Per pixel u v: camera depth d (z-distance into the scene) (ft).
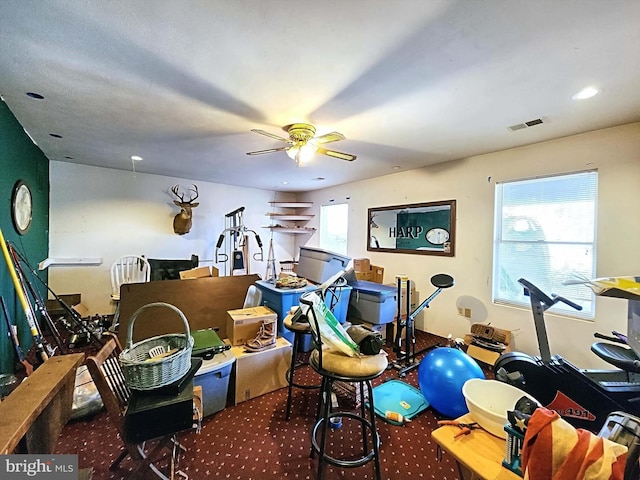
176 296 10.71
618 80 5.95
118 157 12.86
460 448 3.88
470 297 11.98
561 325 9.45
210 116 8.02
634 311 5.12
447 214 12.80
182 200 16.84
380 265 16.03
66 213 14.29
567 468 2.60
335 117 7.95
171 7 4.10
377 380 9.15
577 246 9.27
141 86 6.44
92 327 11.56
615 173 8.38
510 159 10.74
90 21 4.42
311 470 5.58
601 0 3.90
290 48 5.03
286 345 8.65
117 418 4.67
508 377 6.67
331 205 19.81
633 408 5.79
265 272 21.38
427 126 8.55
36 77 6.12
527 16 4.21
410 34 4.63
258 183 18.95
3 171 7.94
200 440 6.35
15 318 8.73
